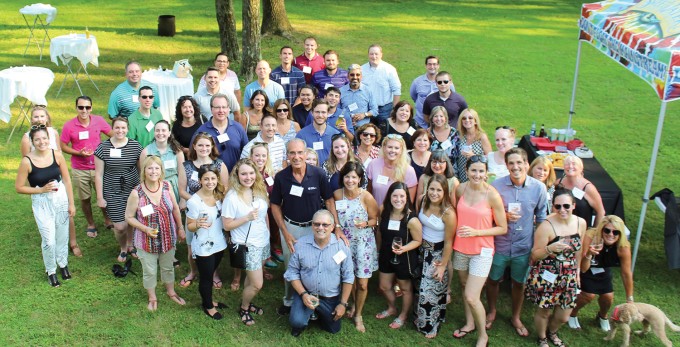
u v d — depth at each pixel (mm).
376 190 6016
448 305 6223
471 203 5371
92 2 21625
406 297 5762
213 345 5480
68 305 5949
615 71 15375
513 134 6508
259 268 5629
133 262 6766
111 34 17109
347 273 5492
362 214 5648
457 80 14094
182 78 9609
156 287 6348
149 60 14781
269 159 6367
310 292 5570
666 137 11000
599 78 14719
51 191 6027
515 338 5699
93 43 12312
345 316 5973
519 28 20281
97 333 5555
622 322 5426
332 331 5676
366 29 18906
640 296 6344
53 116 10938
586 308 6184
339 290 5609
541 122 11562
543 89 13672
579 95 13344
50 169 6070
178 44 16359
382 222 5613
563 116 11961
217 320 5836
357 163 5551
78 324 5676
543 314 5418
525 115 11922
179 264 6824
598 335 5762
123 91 7867
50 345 5383
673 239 6492
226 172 6230
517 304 5746
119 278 6457
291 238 5781
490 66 15391
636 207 8289
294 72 9242
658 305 6184
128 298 6117
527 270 5559
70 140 7020
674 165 9781
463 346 5570
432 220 5449
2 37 16391
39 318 5727
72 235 6855
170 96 9406
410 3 24000
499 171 6469
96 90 12508
